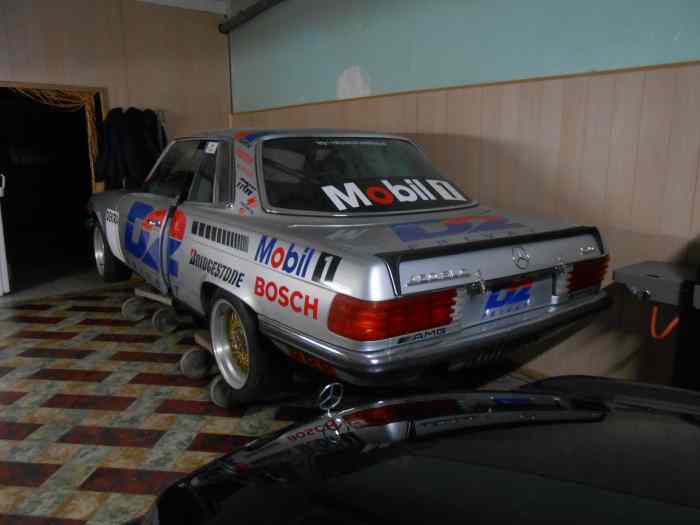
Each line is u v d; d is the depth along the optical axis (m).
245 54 6.43
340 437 1.26
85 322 4.29
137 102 6.33
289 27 5.47
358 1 4.51
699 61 2.45
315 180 2.67
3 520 1.99
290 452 1.25
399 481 1.01
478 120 3.54
